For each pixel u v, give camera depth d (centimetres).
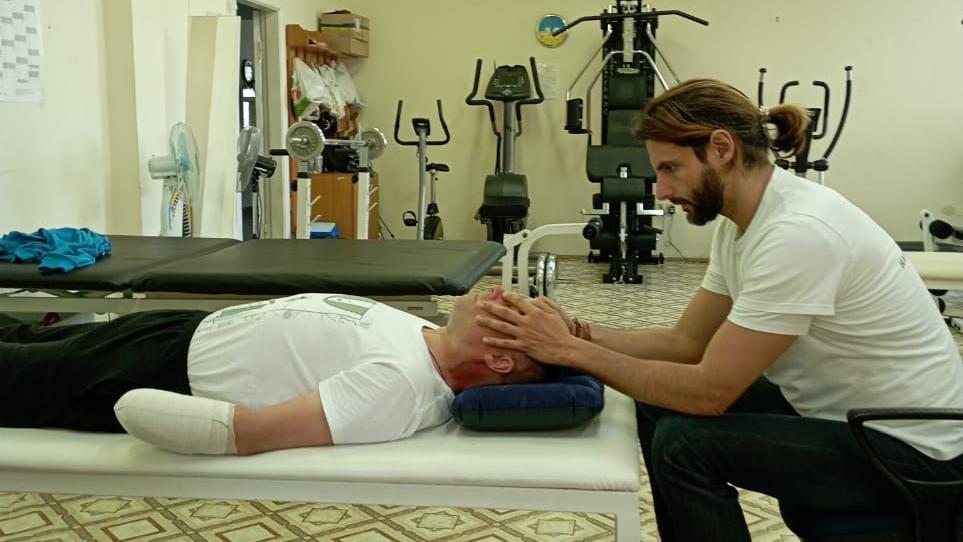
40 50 400
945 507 141
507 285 364
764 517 249
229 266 268
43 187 407
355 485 152
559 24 752
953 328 474
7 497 261
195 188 425
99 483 159
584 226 354
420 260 286
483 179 786
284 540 234
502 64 769
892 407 146
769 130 156
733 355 147
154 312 193
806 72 725
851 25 711
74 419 174
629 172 640
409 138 793
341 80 747
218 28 476
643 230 688
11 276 258
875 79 714
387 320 172
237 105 482
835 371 152
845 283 144
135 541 232
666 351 185
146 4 466
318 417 156
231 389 170
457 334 169
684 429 151
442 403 169
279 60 665
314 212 693
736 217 156
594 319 503
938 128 711
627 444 161
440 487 151
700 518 149
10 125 383
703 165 151
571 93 761
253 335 171
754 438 147
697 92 151
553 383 168
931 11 696
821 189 152
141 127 464
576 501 149
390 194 802
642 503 257
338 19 736
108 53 454
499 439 163
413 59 781
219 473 154
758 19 725
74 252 274
